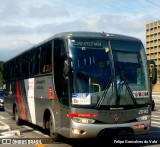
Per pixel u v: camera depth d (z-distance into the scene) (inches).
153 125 666.8
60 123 413.4
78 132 377.7
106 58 400.8
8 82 784.9
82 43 398.9
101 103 383.9
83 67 390.0
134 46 419.5
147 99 410.0
